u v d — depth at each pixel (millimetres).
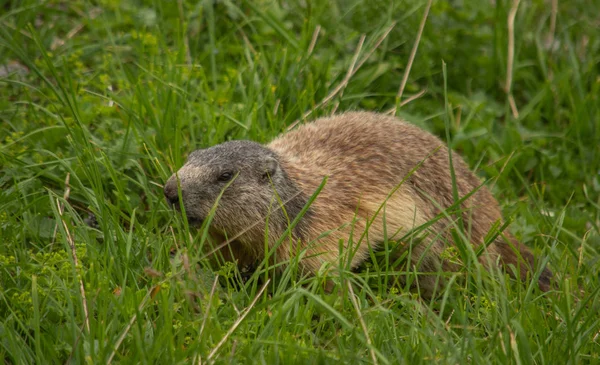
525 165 13445
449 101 14398
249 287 10227
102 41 13891
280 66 13914
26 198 10516
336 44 14500
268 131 12484
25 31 14266
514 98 15086
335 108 12883
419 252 10633
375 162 11023
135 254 9500
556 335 8820
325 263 9367
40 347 7836
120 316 8344
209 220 9078
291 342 7844
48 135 11680
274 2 15211
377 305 8312
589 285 9984
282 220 10344
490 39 15227
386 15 14773
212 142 12031
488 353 8312
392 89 14453
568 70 14523
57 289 8453
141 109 12016
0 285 8656
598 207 12016
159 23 14742
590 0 16672
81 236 9375
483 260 11055
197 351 7652
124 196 10250
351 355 7844
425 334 8125
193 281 8273
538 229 11180
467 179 11562
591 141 13789
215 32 14891
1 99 13031
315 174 10742
